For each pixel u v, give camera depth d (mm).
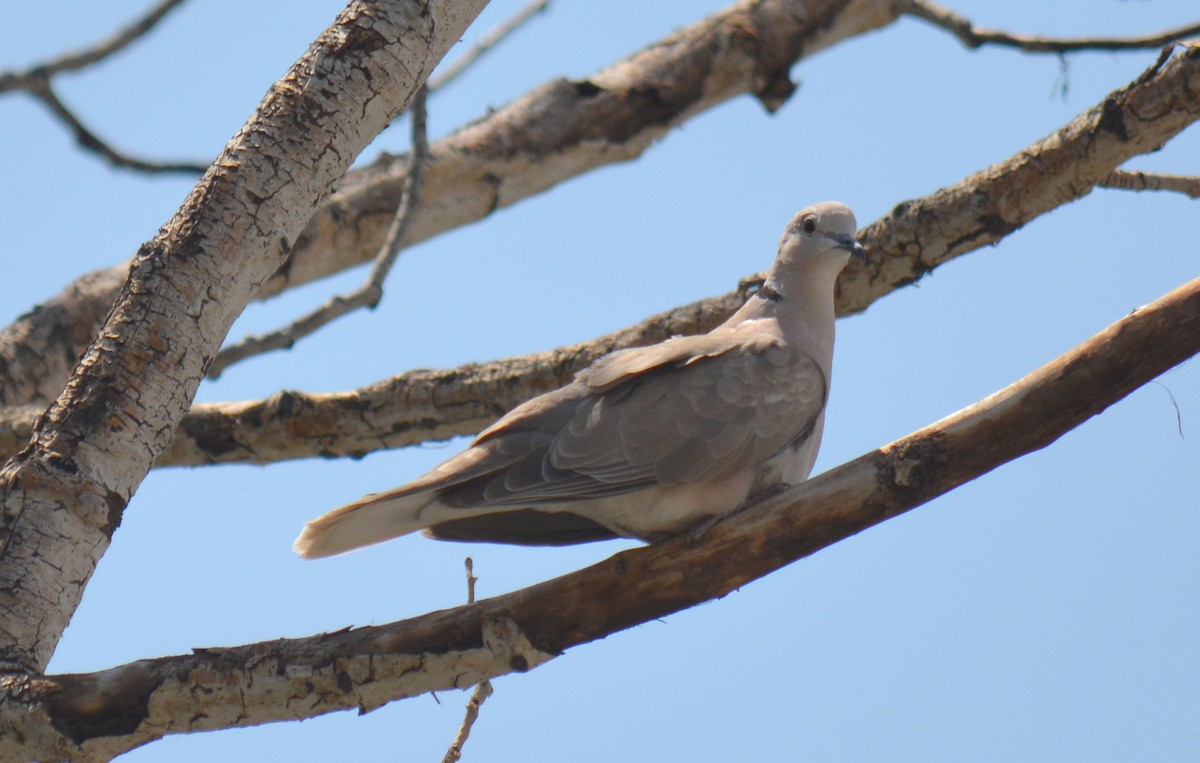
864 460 8281
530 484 9305
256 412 12617
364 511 8898
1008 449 8133
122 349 8195
